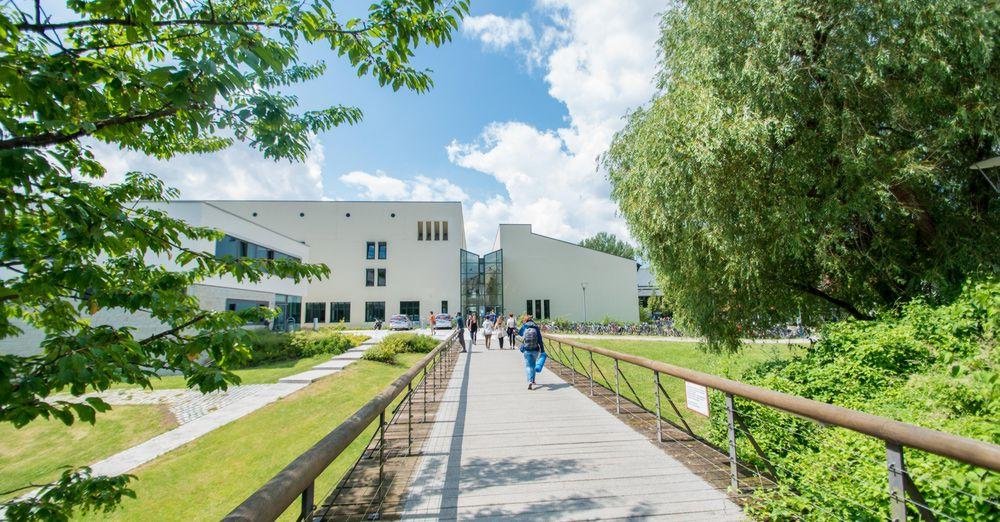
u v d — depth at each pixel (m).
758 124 6.93
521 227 40.97
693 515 3.27
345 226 40.28
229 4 2.31
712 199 7.62
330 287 39.47
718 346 9.99
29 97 1.54
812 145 7.43
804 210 7.26
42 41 1.72
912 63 6.59
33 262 1.83
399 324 33.78
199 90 1.71
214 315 2.30
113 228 1.86
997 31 6.30
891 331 5.93
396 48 2.58
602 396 7.77
